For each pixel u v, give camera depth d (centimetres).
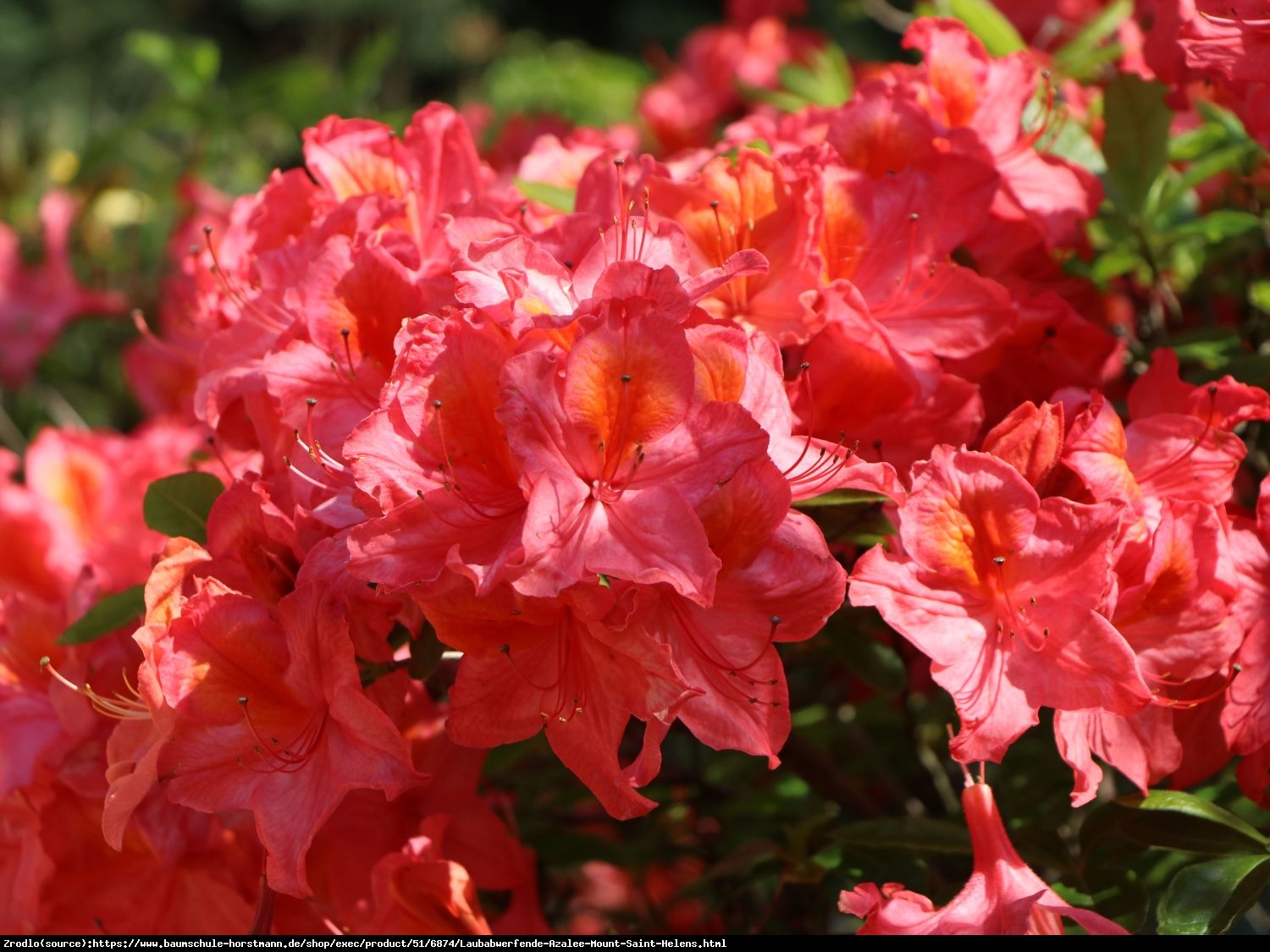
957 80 75
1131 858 75
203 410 71
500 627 63
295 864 64
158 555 72
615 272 63
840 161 71
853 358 70
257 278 73
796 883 81
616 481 63
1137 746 67
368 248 67
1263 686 67
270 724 65
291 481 67
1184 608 66
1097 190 77
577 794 86
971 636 65
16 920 73
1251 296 83
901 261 71
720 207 70
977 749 64
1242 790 69
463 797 73
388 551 62
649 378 62
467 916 69
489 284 64
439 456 63
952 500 65
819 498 66
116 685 72
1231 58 70
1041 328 74
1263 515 68
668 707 62
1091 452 66
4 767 73
